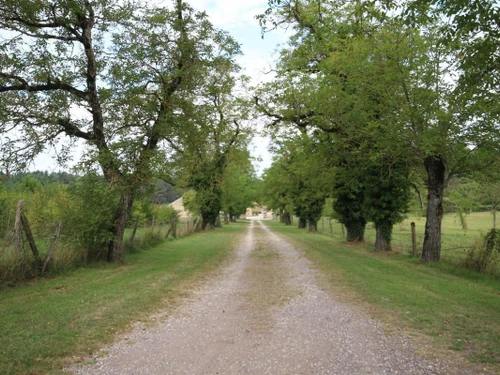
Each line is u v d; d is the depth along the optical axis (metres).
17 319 6.48
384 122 13.48
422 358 5.05
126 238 19.39
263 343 5.67
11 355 4.88
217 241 26.52
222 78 15.27
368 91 13.55
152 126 13.80
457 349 5.39
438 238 14.89
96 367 4.73
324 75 15.19
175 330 6.32
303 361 4.96
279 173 32.25
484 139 12.06
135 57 13.28
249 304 8.20
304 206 39.12
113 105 13.44
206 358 5.06
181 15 14.09
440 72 12.37
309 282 10.79
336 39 15.02
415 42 12.59
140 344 5.61
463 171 14.12
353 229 24.48
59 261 11.62
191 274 12.23
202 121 14.47
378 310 7.60
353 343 5.66
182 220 42.16
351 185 19.73
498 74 7.89
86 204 12.98
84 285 9.82
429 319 6.90
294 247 21.70
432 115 12.23
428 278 11.43
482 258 12.66
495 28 6.75
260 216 185.00
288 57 19.20
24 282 9.92
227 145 24.36
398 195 18.78
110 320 6.71
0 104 12.11
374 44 13.36
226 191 41.00
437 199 14.95
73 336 5.76
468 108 10.87
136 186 13.84
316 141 18.38
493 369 4.68
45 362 4.80
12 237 9.90
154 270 12.85
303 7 17.47
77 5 12.14
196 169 17.05
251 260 15.93
